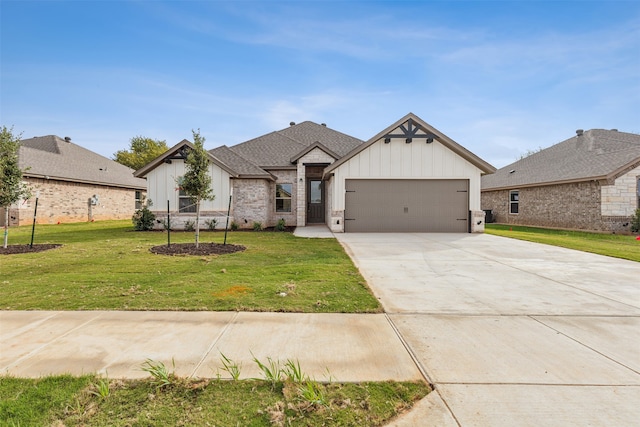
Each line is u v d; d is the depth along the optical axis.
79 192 21.91
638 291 5.37
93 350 3.17
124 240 11.74
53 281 5.78
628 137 21.00
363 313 4.27
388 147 14.43
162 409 2.30
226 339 3.44
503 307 4.54
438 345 3.33
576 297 5.02
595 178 15.84
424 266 7.29
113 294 5.00
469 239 12.21
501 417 2.21
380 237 12.78
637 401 2.40
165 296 4.88
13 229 15.99
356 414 2.25
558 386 2.59
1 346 3.25
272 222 18.09
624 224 15.52
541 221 19.92
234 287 5.37
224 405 2.35
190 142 15.19
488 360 3.02
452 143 14.15
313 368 2.85
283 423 2.17
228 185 15.85
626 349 3.27
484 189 25.11
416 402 2.38
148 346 3.27
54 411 2.26
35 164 19.19
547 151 24.08
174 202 15.66
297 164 17.92
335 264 7.32
